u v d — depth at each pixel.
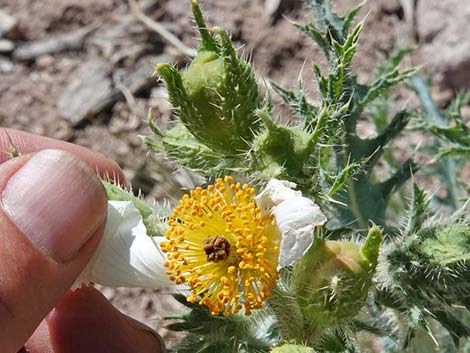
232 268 0.08
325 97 0.10
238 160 0.10
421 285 0.10
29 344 0.12
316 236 0.09
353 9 0.12
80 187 0.09
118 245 0.09
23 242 0.08
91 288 0.11
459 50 0.16
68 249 0.09
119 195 0.09
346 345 0.09
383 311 0.12
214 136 0.09
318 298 0.09
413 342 0.12
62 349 0.11
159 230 0.09
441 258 0.09
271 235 0.09
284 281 0.09
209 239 0.09
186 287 0.11
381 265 0.10
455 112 0.15
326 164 0.11
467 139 0.13
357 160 0.12
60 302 0.11
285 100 0.12
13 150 0.10
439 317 0.10
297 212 0.08
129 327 0.12
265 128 0.09
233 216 0.09
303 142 0.09
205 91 0.09
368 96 0.12
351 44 0.10
